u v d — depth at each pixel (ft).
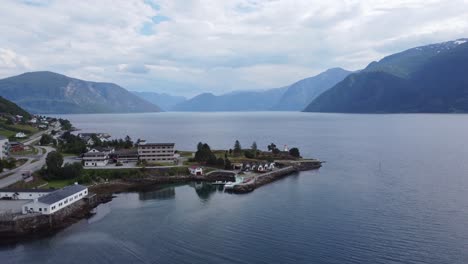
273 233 272.31
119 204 372.79
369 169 523.29
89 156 521.24
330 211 322.55
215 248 248.52
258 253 238.68
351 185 424.05
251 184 439.63
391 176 465.88
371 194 377.50
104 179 458.09
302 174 520.01
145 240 266.77
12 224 286.05
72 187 362.12
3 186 377.91
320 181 456.86
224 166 554.46
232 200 380.37
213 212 333.62
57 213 309.01
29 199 349.61
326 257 230.48
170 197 402.31
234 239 263.08
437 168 510.99
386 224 284.41
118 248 253.65
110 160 565.53
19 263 234.17
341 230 274.57
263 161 597.93
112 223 308.40
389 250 237.86
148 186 462.60
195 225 296.51
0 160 458.50
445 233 263.70
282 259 229.25
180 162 568.00
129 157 571.28
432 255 229.45
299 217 308.40
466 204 332.19
